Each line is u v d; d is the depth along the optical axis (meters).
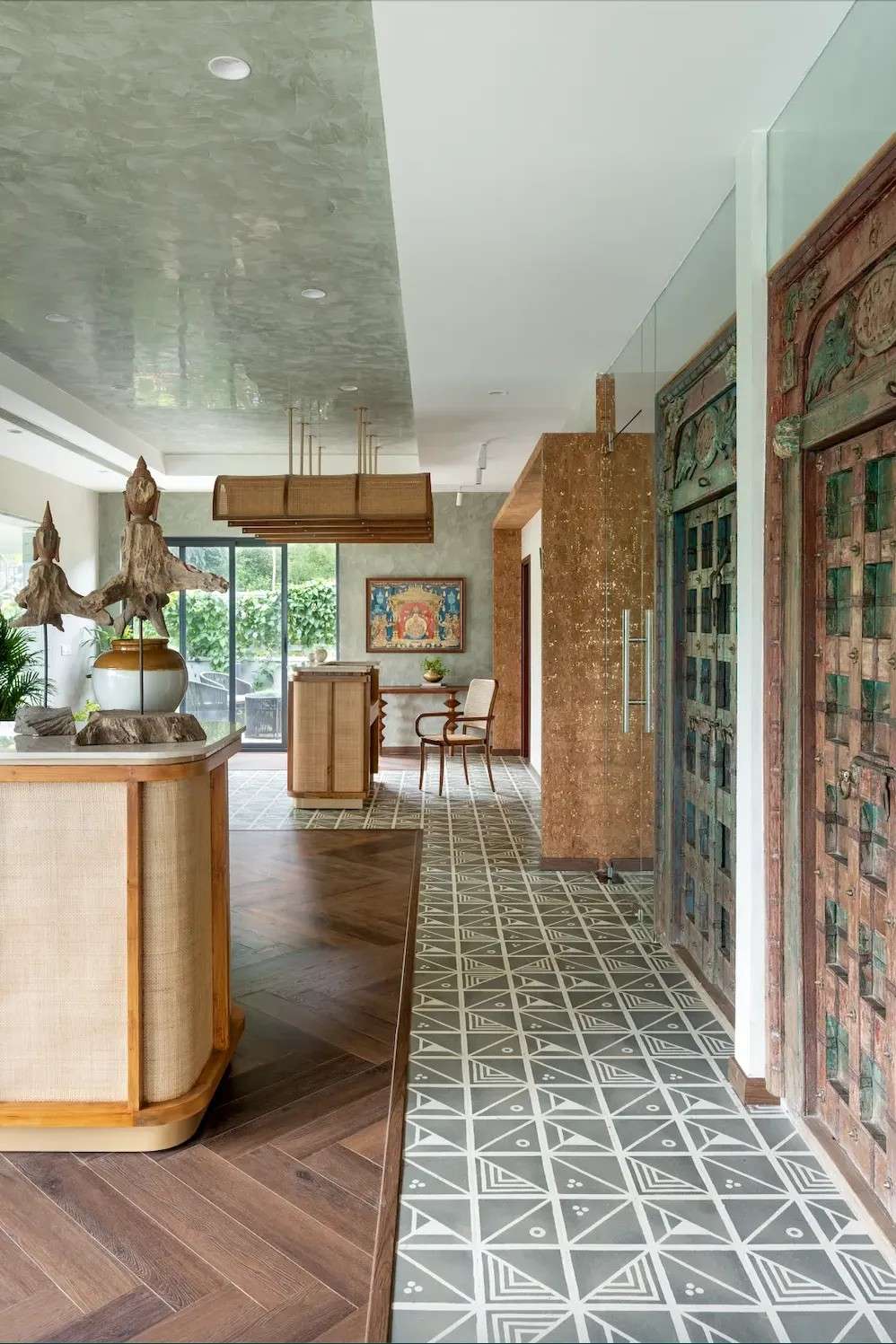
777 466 2.78
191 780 2.70
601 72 2.51
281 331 5.66
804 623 2.65
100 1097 2.63
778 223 2.77
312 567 11.55
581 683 5.81
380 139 3.35
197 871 2.75
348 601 11.50
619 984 3.96
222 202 3.88
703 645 3.89
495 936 4.59
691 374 3.80
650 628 4.58
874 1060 2.36
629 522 5.12
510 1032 3.48
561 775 5.84
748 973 2.95
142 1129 2.63
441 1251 2.22
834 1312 2.02
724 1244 2.24
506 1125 2.81
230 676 11.59
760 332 2.88
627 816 5.64
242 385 6.98
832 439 2.44
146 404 7.63
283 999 3.78
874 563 2.30
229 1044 3.10
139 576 2.98
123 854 2.60
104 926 2.61
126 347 6.00
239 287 4.91
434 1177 2.53
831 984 2.60
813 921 2.70
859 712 2.37
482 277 4.09
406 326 4.79
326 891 5.38
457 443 8.15
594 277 4.09
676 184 3.20
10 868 2.59
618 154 2.98
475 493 11.45
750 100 2.66
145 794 2.61
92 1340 1.91
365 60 2.84
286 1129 2.77
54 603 3.05
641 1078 3.11
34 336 5.76
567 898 5.24
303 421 8.17
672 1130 2.77
